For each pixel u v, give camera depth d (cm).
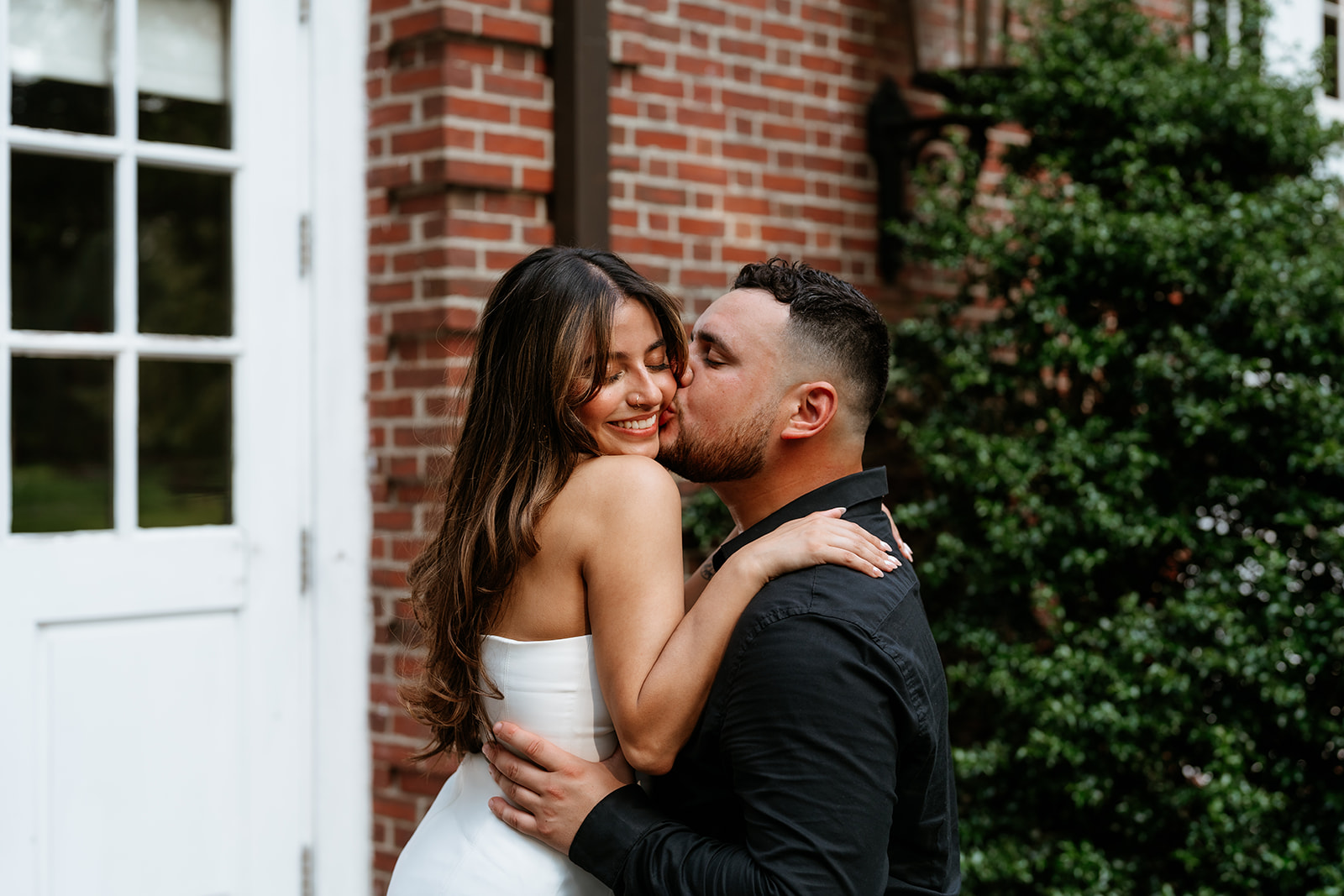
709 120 383
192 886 303
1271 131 391
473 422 161
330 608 324
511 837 154
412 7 319
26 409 915
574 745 153
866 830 133
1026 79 403
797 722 134
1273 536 371
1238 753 329
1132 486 352
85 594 289
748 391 157
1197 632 349
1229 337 378
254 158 316
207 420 959
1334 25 584
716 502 366
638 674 145
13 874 277
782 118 404
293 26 321
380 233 329
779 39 402
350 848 325
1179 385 368
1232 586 351
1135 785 351
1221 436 371
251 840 312
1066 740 339
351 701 327
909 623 145
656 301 157
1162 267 367
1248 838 326
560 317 153
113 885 291
